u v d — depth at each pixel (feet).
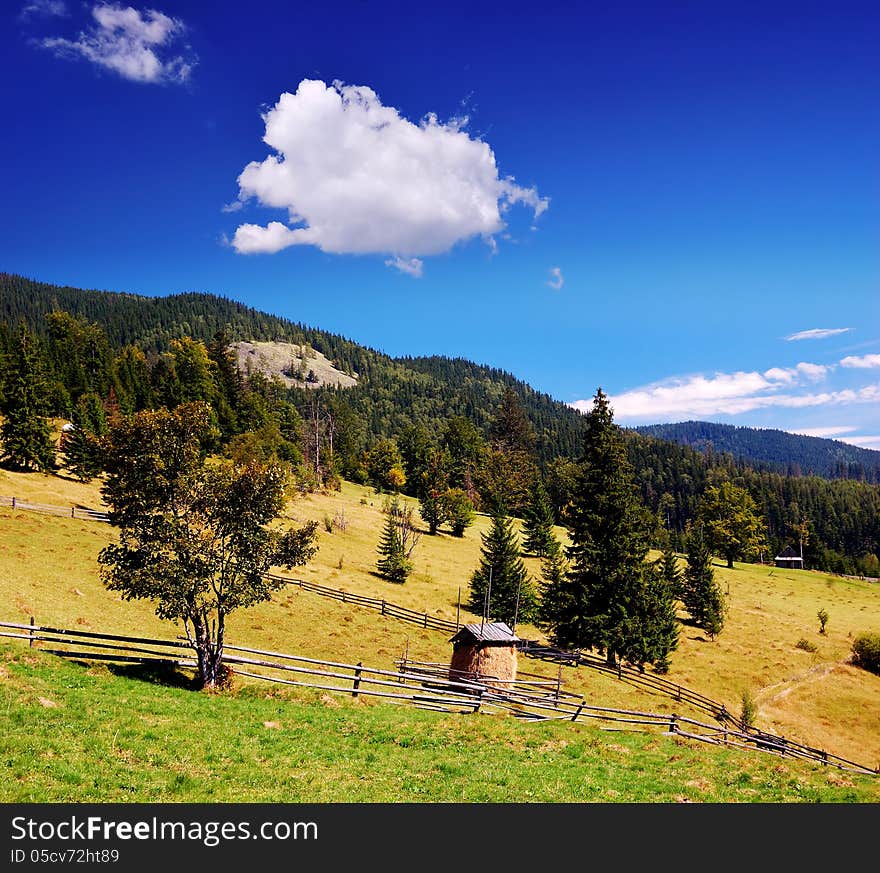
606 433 181.78
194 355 470.80
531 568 293.64
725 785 67.62
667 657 193.47
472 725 81.97
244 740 61.00
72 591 126.11
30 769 44.98
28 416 248.93
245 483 83.05
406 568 234.17
